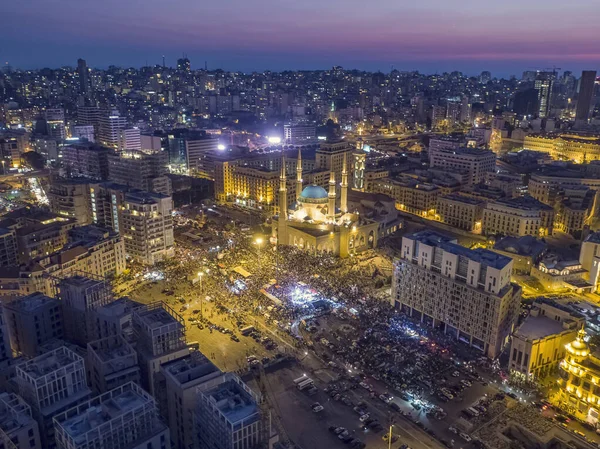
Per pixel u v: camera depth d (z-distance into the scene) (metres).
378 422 175.25
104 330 199.00
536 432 169.00
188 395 154.12
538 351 195.62
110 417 131.38
